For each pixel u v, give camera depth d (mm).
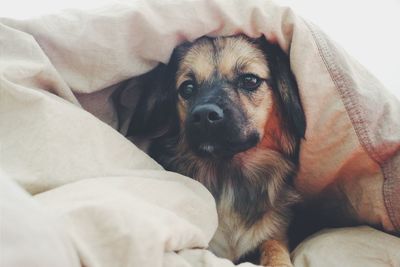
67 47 1017
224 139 1192
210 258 767
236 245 1351
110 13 1059
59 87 968
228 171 1421
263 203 1395
